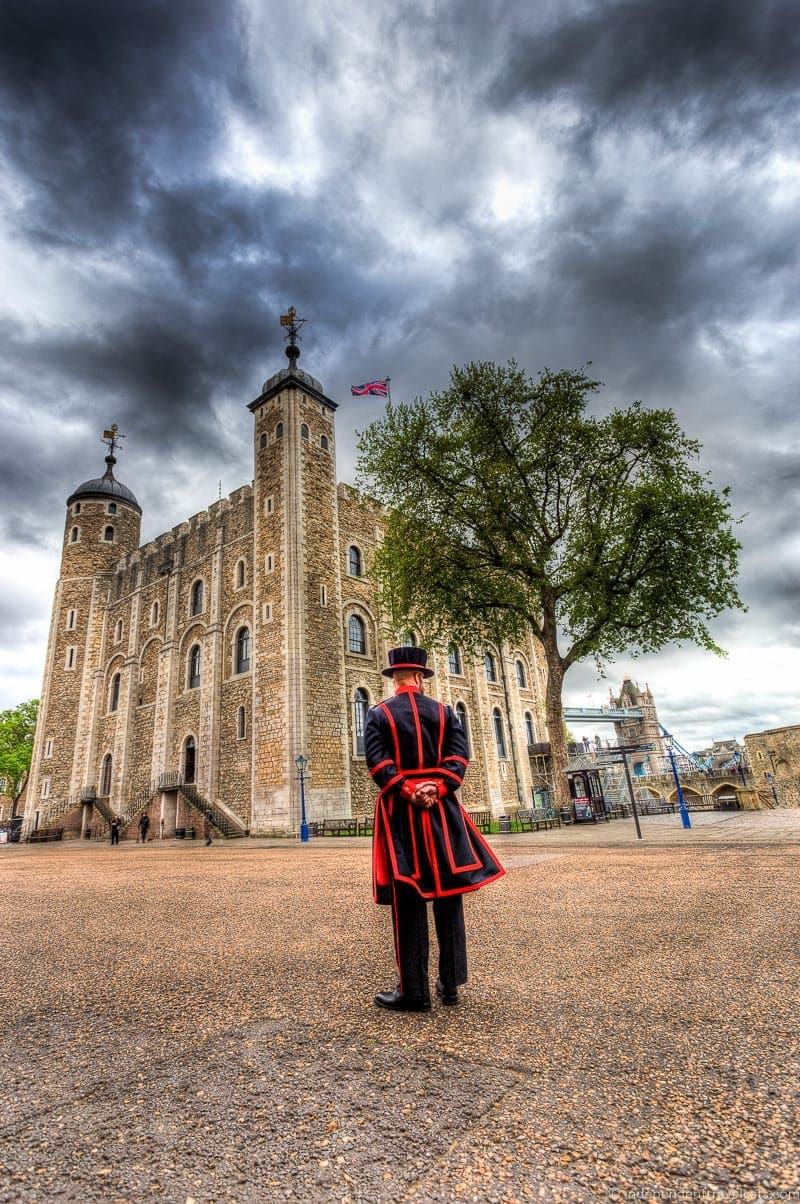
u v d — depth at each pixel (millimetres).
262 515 28906
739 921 4059
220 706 28609
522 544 19844
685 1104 1743
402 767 2865
